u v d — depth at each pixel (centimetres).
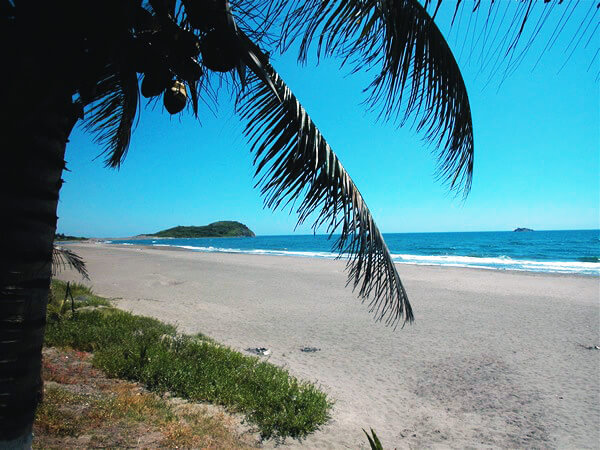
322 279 2061
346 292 1631
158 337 723
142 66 209
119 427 361
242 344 854
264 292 1630
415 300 1444
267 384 536
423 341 910
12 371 156
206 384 504
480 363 759
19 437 161
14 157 152
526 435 485
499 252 4853
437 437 475
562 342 895
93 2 161
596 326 1041
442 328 1031
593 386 639
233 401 480
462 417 532
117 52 193
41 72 154
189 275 2222
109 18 168
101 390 450
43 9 152
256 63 193
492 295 1549
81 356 564
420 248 6084
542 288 1722
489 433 488
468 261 3434
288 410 466
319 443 420
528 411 552
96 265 2777
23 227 156
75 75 168
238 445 375
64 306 806
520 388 634
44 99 156
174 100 237
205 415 428
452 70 241
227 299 1452
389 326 1050
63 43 156
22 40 151
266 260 3381
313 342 895
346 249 230
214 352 652
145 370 513
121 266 2731
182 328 948
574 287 1744
